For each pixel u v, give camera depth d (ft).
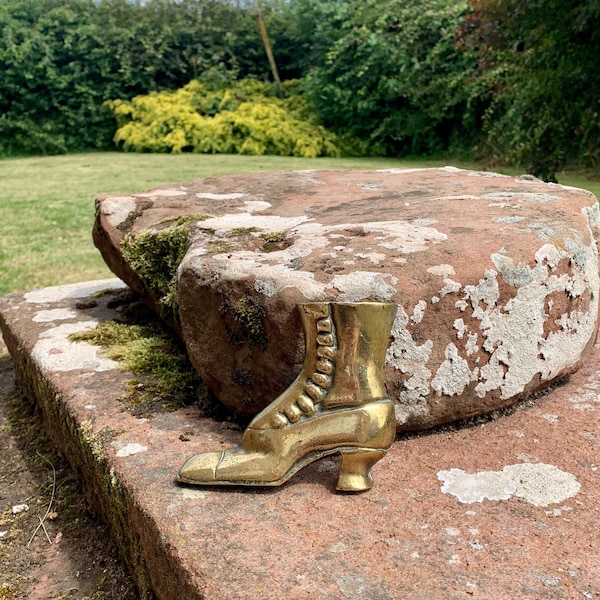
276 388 4.18
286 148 31.09
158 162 27.35
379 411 3.73
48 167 26.96
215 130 32.24
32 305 7.37
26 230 15.40
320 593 2.98
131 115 34.96
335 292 3.98
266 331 4.13
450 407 4.29
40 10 35.70
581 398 4.79
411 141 30.32
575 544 3.27
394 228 4.88
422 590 2.98
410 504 3.60
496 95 20.80
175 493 3.76
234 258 4.58
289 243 4.88
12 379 7.63
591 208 5.65
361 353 3.78
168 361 5.52
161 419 4.64
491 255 4.33
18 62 33.50
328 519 3.49
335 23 32.30
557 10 14.28
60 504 5.28
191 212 6.40
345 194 6.73
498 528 3.39
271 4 39.01
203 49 37.27
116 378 5.31
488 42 16.01
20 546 4.88
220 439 4.34
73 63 34.58
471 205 5.57
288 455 3.74
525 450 4.11
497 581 3.03
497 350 4.35
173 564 3.33
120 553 4.56
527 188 6.39
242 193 7.13
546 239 4.63
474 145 26.61
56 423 5.66
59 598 4.37
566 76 14.75
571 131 15.75
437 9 27.17
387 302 3.96
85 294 7.73
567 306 4.71
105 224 6.59
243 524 3.46
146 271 6.03
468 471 3.90
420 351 4.11
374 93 29.71
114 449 4.27
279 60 38.58
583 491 3.69
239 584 3.06
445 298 4.10
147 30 36.35
